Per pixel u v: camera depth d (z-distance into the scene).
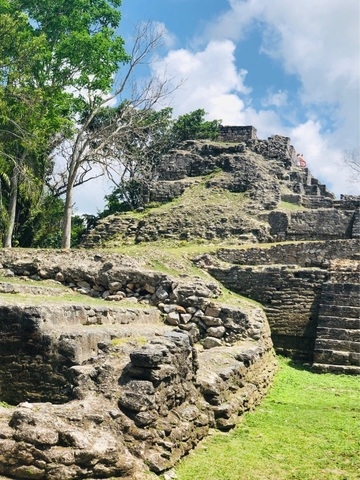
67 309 11.45
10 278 17.48
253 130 36.19
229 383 10.13
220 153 34.06
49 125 25.33
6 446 5.88
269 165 33.66
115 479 6.18
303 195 31.89
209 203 29.39
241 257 22.38
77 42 26.31
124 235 28.38
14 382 10.38
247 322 15.74
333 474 7.42
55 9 27.89
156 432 7.16
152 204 31.41
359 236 25.70
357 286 17.95
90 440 6.17
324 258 21.30
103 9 28.70
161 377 7.45
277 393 12.82
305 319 18.84
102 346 9.04
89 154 24.59
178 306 16.34
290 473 7.38
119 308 13.88
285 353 18.62
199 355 11.98
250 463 7.63
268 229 27.08
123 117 26.05
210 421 8.93
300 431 9.43
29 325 10.51
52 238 35.22
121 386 7.38
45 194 30.25
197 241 26.80
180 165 33.78
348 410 11.22
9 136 24.59
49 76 27.14
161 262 19.67
